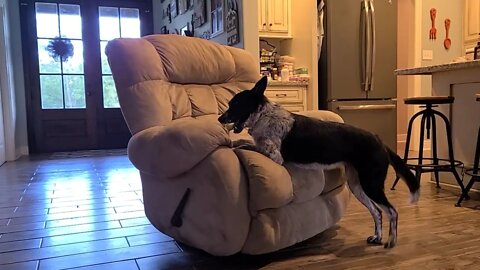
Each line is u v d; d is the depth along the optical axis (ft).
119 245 6.34
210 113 6.89
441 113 9.70
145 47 6.36
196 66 6.94
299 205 5.82
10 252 6.07
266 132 5.36
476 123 9.52
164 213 5.74
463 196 8.46
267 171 4.99
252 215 5.19
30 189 10.71
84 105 20.20
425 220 7.32
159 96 6.11
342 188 6.74
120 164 15.14
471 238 6.33
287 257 5.72
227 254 5.22
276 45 14.67
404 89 18.60
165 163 5.12
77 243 6.46
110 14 20.59
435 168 9.37
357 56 13.80
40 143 19.47
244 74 7.72
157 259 5.75
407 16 18.19
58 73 19.60
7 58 16.80
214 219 5.03
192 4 16.94
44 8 19.19
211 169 4.92
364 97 14.03
